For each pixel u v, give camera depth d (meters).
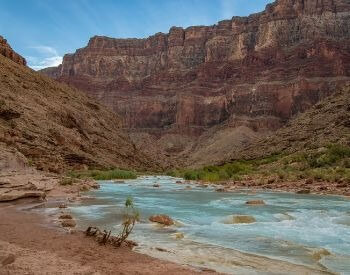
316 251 9.66
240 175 48.56
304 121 95.56
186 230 12.45
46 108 70.44
